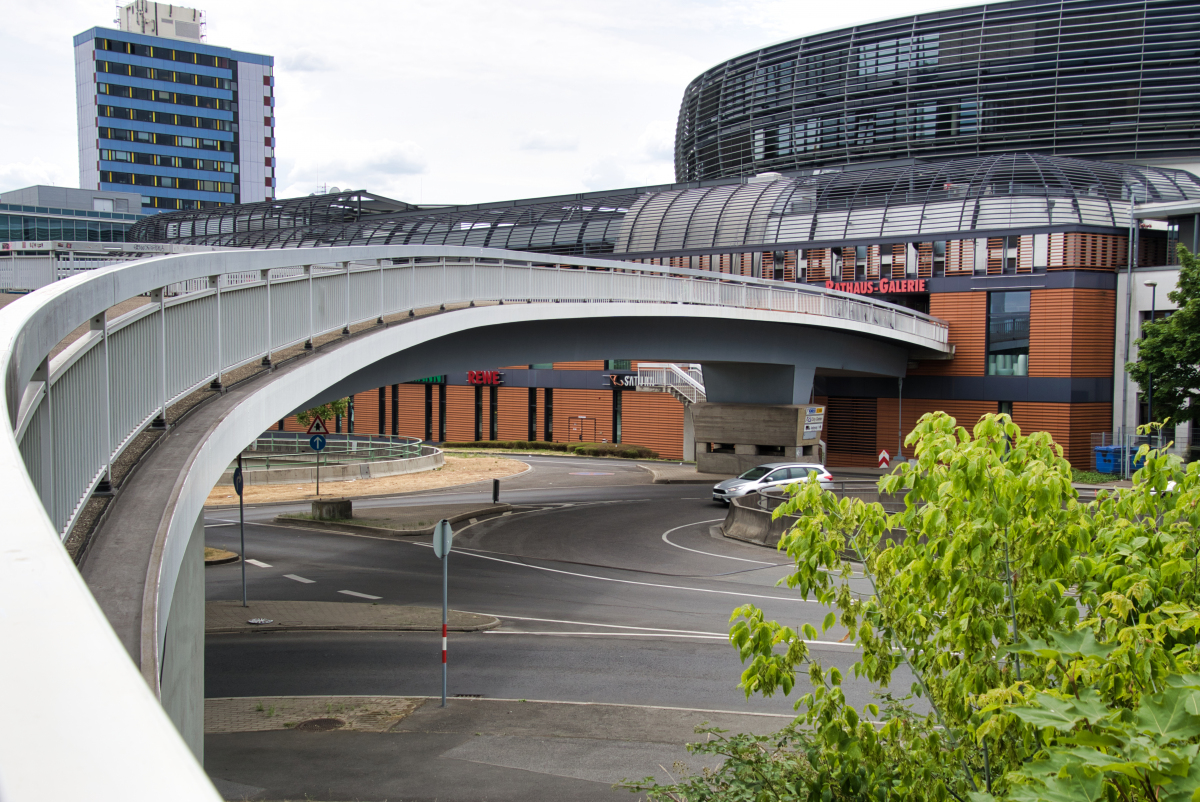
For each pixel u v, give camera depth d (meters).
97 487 6.38
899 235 53.50
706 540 28.89
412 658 16.22
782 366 46.09
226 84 153.75
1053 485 5.55
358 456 52.28
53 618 1.13
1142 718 3.19
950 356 52.47
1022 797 3.19
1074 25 67.94
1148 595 5.27
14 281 21.59
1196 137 65.88
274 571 23.81
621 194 70.56
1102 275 49.25
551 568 24.44
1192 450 45.41
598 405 64.88
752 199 61.03
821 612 19.28
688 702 13.76
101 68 143.88
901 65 74.62
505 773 11.02
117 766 0.89
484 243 69.50
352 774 10.98
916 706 12.88
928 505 5.90
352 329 15.78
